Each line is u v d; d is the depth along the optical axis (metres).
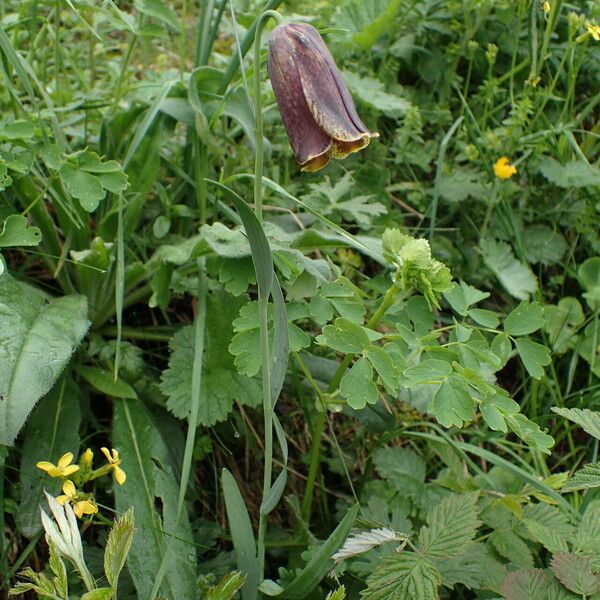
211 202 0.37
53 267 0.35
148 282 0.35
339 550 0.24
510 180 0.43
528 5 0.44
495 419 0.26
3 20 0.40
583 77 0.48
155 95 0.37
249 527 0.26
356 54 0.47
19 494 0.31
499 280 0.41
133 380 0.33
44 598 0.23
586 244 0.45
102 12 0.35
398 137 0.44
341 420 0.38
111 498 0.33
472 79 0.49
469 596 0.32
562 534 0.28
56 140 0.33
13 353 0.27
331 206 0.39
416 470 0.32
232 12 0.33
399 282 0.27
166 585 0.27
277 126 0.42
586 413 0.26
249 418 0.36
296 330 0.28
